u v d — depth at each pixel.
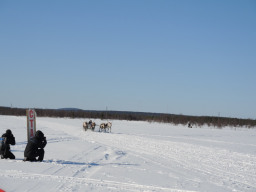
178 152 16.73
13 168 10.12
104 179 9.04
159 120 61.75
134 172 10.41
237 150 18.31
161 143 21.47
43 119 61.78
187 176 10.20
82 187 7.96
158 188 8.21
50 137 23.02
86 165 11.40
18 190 7.44
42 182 8.33
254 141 26.28
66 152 15.22
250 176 10.73
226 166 12.61
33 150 11.76
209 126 53.81
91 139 23.95
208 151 17.36
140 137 26.41
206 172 11.17
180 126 51.34
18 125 37.97
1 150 12.26
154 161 13.40
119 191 7.73
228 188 8.73
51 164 11.21
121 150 17.03
